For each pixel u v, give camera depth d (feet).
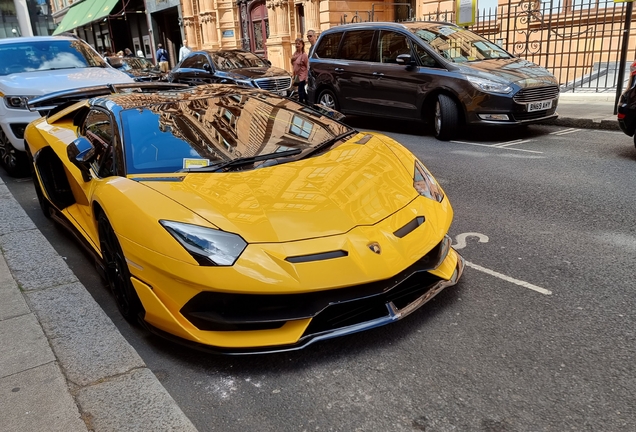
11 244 15.42
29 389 8.65
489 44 30.63
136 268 9.49
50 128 16.48
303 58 41.81
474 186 19.20
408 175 11.35
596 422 7.31
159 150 11.48
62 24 124.47
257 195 9.80
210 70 43.34
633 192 17.01
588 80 40.16
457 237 14.44
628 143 24.14
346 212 9.52
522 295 10.91
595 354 8.80
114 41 109.60
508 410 7.66
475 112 26.63
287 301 8.69
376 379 8.59
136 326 10.84
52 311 11.32
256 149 11.92
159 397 8.41
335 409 8.00
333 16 58.59
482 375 8.47
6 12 128.67
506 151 24.54
